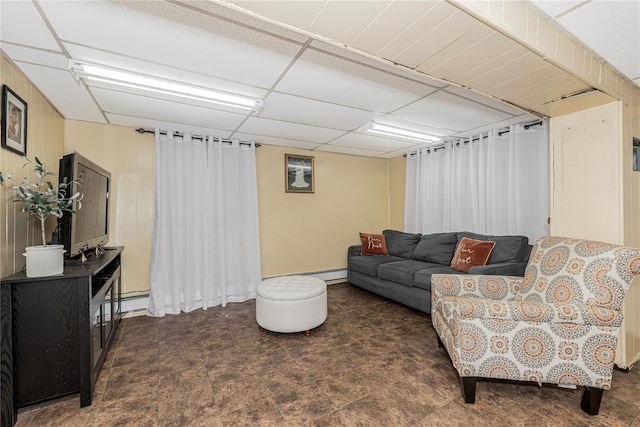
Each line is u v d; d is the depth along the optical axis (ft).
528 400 5.81
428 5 3.67
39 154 7.52
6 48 5.54
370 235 14.87
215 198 11.98
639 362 7.18
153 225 10.83
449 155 13.10
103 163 10.26
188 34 5.20
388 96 7.98
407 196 15.37
